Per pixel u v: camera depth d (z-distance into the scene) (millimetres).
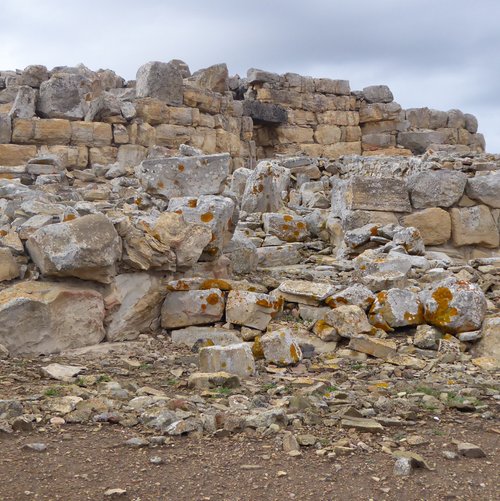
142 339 7551
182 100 21922
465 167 13078
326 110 27031
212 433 4781
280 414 4949
